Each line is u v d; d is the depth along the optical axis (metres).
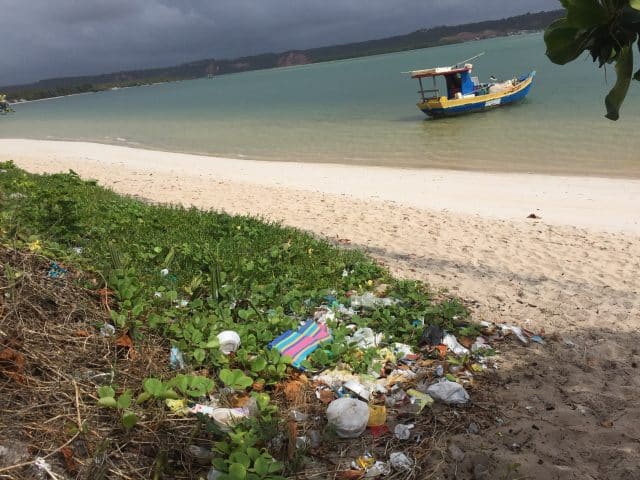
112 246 3.29
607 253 5.36
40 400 1.94
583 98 17.17
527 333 3.43
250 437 1.98
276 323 3.00
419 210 7.25
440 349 3.02
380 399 2.53
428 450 2.18
